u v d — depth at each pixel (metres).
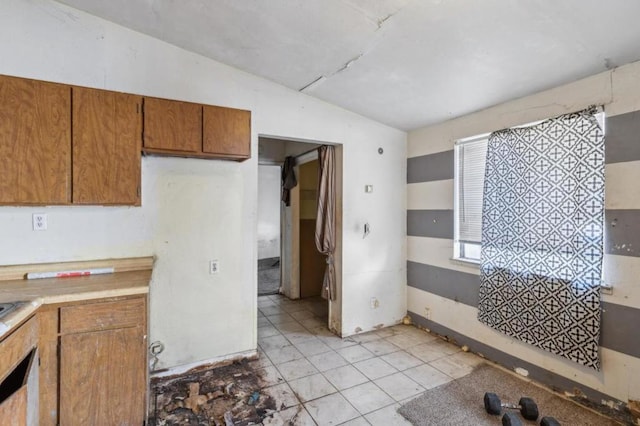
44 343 1.66
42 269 2.15
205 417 2.07
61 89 1.94
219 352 2.72
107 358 1.79
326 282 3.58
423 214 3.52
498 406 2.10
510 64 2.15
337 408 2.17
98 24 2.30
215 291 2.70
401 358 2.88
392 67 2.41
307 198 4.88
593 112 2.12
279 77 2.82
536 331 2.40
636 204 1.95
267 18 2.07
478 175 2.96
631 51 1.86
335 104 3.21
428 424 2.02
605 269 2.09
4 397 1.45
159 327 2.51
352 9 1.86
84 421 1.74
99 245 2.32
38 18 2.15
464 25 1.83
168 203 2.53
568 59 2.01
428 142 3.47
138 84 2.41
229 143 2.46
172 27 2.31
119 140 2.09
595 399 2.13
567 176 2.23
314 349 3.07
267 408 2.17
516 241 2.53
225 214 2.73
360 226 3.43
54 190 1.93
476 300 2.93
